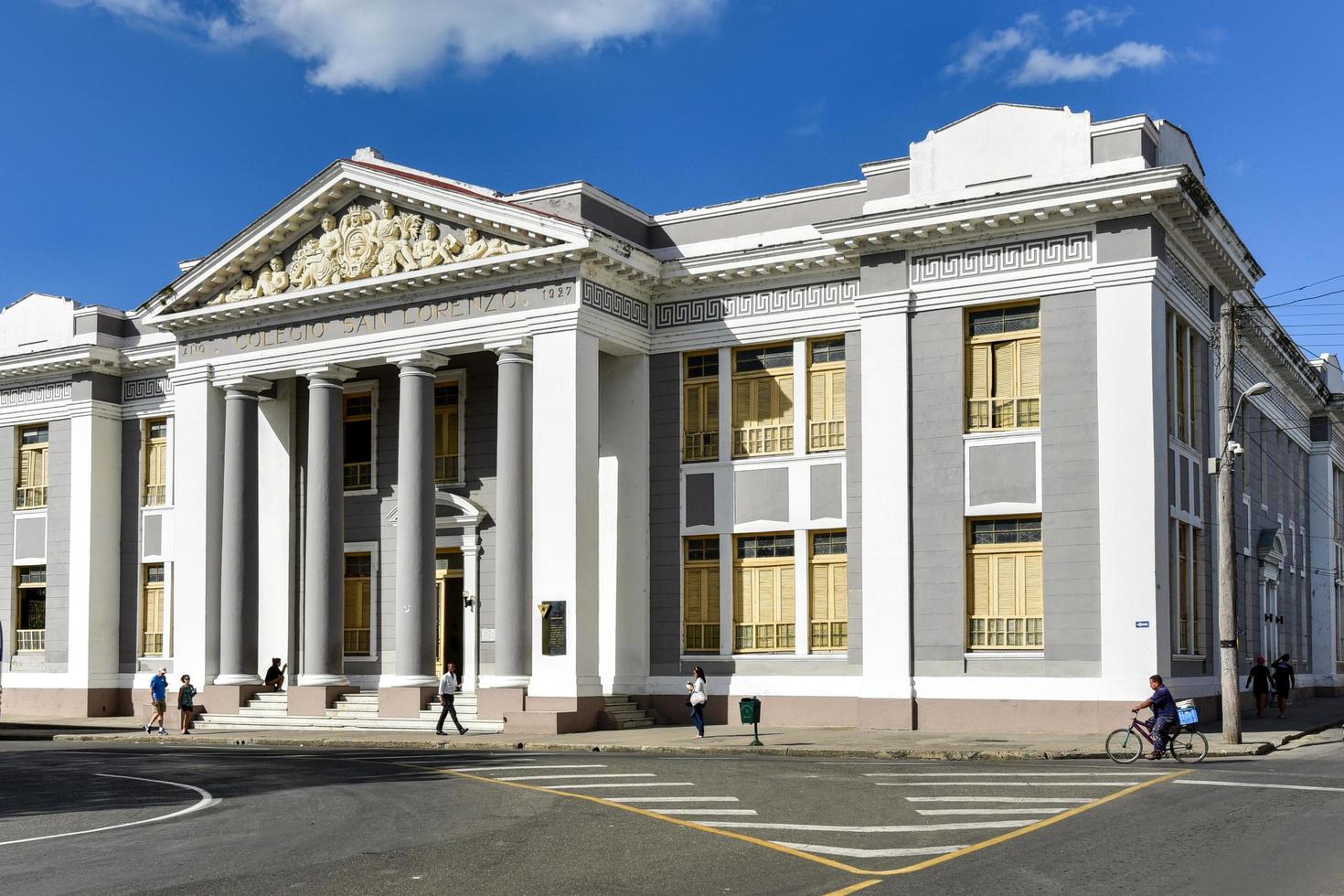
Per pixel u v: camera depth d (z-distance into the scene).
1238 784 19.48
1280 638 46.25
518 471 34.56
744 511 35.16
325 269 37.62
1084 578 29.77
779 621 34.59
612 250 34.19
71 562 44.56
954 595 31.19
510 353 35.00
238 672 38.09
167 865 13.55
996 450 31.12
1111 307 29.92
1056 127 30.73
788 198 35.25
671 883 12.07
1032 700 30.00
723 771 22.33
